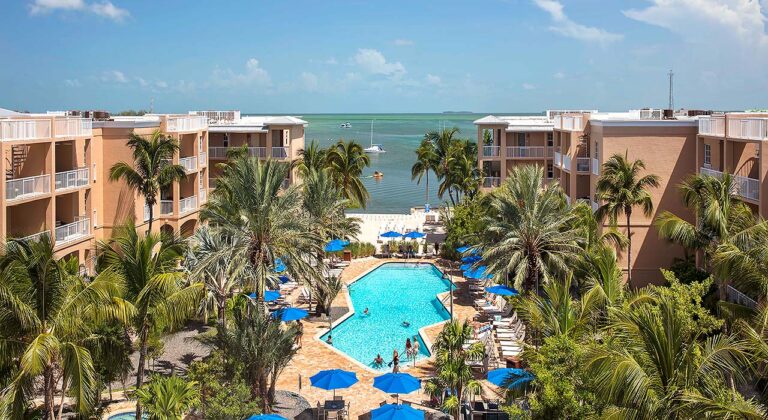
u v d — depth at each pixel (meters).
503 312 42.75
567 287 23.88
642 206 43.59
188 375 27.69
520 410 19.94
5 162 35.75
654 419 15.15
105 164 47.34
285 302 45.03
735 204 32.62
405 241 62.41
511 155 67.44
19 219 39.91
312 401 29.48
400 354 36.94
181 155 55.44
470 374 27.31
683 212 43.84
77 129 42.69
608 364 15.39
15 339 21.70
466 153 74.75
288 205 33.19
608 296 26.17
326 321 42.12
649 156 43.94
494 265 36.41
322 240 39.16
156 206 50.91
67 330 21.89
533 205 36.47
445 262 58.31
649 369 16.25
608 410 15.58
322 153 65.44
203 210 39.94
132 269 25.64
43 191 39.03
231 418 23.91
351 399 29.80
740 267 23.39
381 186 116.88
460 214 59.03
